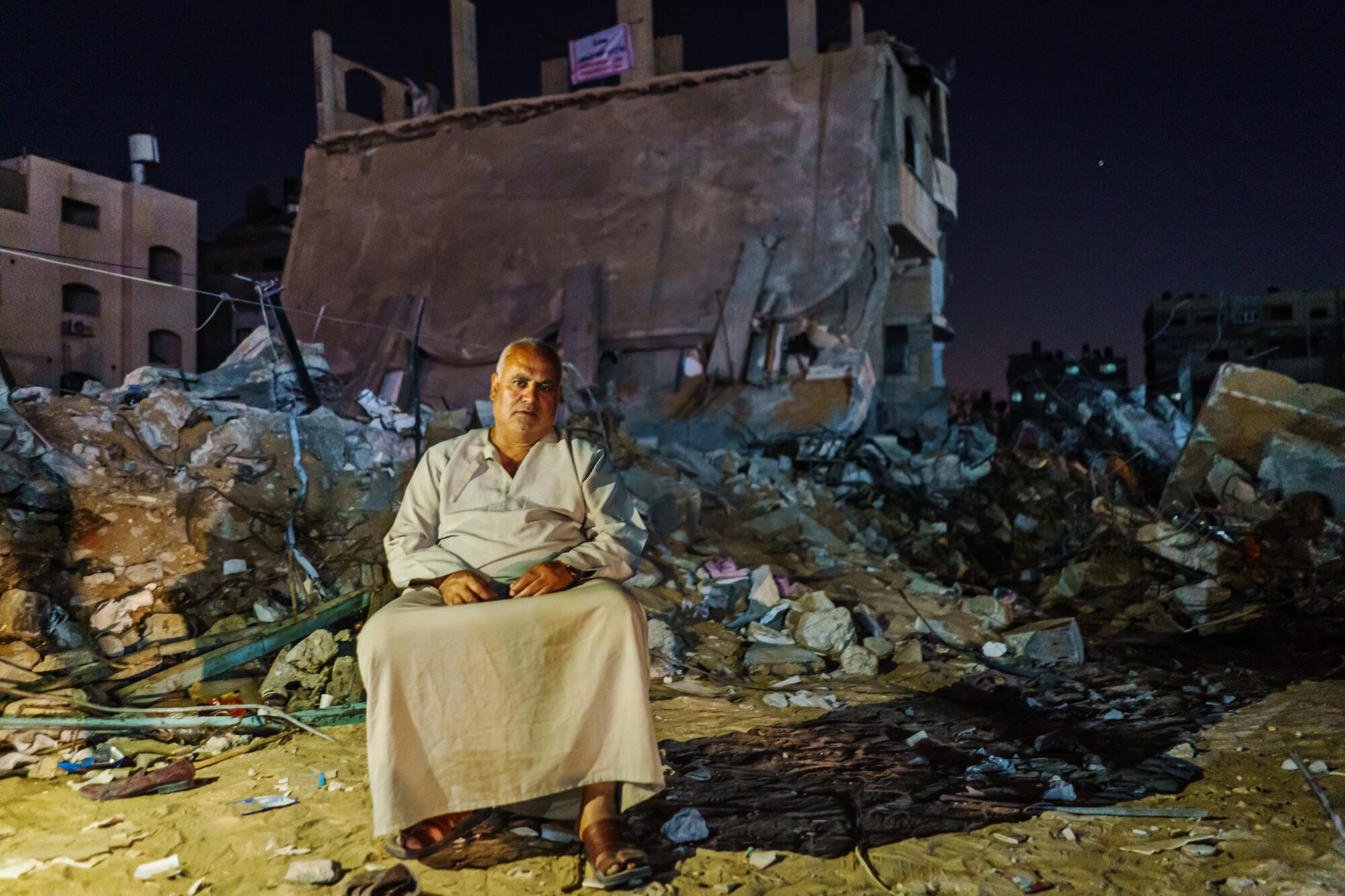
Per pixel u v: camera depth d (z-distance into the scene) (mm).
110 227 23281
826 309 19422
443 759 2848
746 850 3088
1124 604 7520
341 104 25344
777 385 18375
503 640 2850
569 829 3178
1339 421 7816
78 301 22859
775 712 4910
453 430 8180
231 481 6105
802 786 3740
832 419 17656
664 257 20141
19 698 4258
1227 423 8273
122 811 3389
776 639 6316
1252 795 3506
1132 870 2898
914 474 13156
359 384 21500
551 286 20844
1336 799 3406
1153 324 24781
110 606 5082
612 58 22266
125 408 6270
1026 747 4309
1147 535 7949
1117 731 4539
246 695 4734
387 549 3193
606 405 12539
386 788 2787
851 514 10719
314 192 24391
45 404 5969
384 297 22406
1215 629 6754
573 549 3072
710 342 19344
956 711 4984
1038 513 10930
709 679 5605
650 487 8688
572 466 3254
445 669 2838
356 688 4730
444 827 2939
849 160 19500
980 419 19625
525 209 21812
